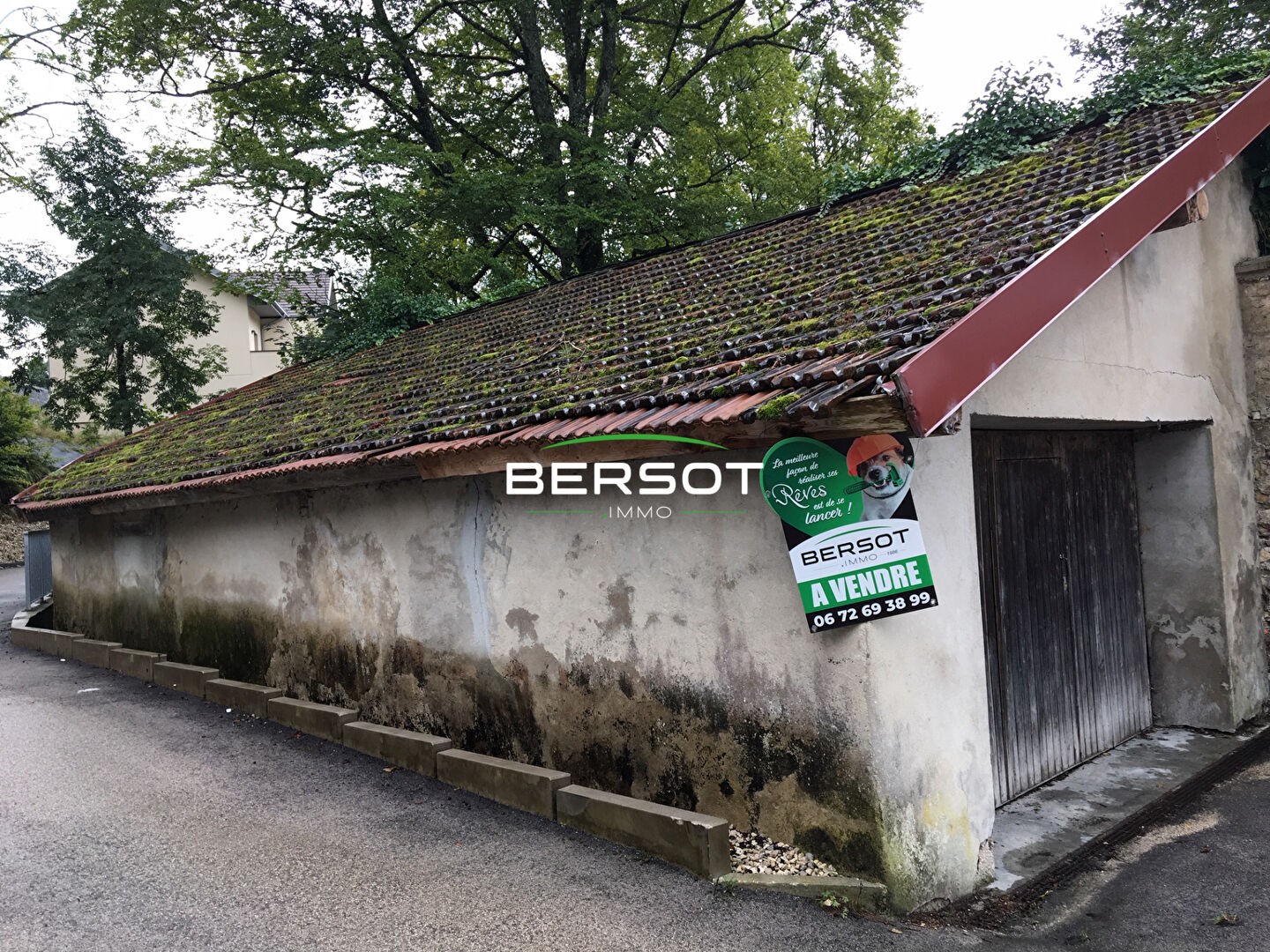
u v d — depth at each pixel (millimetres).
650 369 5633
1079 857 4707
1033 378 4875
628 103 20562
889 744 4074
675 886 4383
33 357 19734
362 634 7438
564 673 5637
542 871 4617
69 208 19453
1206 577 6625
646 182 19219
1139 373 5832
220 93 19422
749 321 5969
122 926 4086
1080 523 6254
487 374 7879
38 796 5965
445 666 6602
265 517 8602
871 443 3984
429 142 20547
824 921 3992
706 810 4797
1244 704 6730
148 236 20141
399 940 3938
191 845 5062
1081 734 6070
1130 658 6656
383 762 6664
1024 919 4090
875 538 4023
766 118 23062
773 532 4449
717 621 4719
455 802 5742
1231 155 5488
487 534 6227
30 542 15523
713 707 4750
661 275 9539
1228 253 7125
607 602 5348
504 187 18031
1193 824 5082
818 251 7348
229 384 31969
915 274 5277
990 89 7637
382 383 9695
